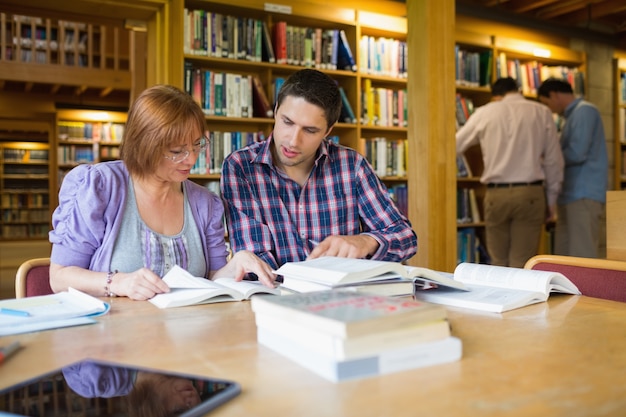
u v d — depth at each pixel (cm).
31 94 946
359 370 73
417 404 64
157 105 148
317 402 65
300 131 174
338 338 72
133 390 67
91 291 142
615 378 73
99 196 155
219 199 181
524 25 516
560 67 558
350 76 434
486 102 502
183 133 149
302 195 196
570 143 445
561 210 460
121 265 158
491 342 92
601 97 585
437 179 354
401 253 187
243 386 71
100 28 866
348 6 425
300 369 77
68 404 62
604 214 453
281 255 189
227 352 87
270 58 397
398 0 445
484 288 138
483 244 504
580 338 95
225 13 398
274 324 86
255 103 400
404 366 76
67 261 153
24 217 1440
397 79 452
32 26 827
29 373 79
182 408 61
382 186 205
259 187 193
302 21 419
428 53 351
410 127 365
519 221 405
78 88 880
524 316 113
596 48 580
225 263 179
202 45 375
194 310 121
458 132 426
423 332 78
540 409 62
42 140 1444
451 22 357
